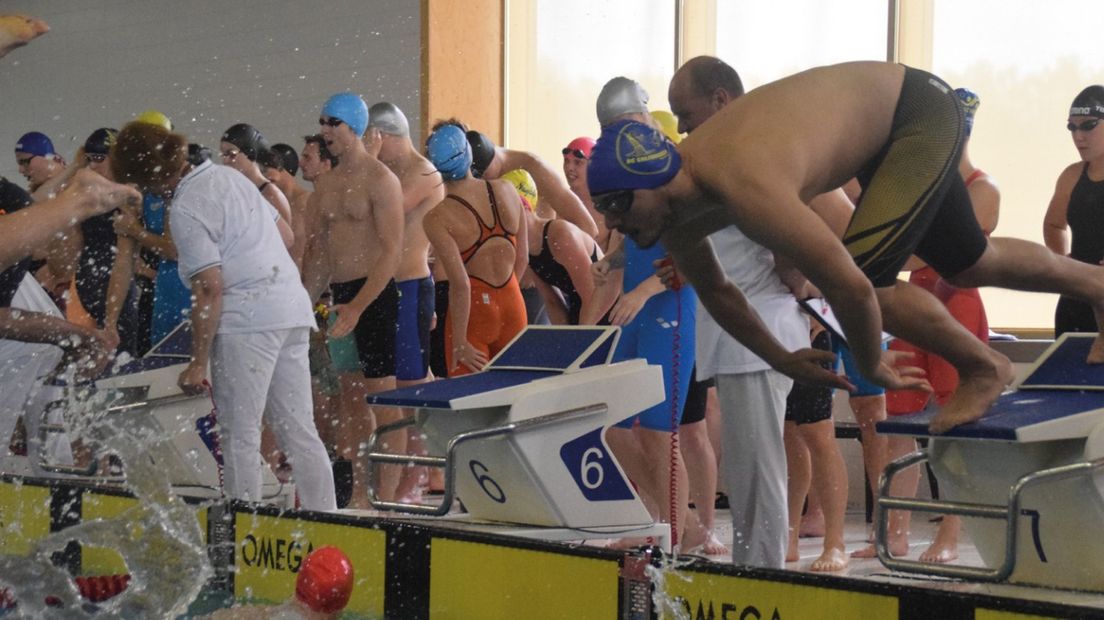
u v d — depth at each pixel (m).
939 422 7.07
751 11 21.89
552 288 14.46
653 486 11.54
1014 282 7.39
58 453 13.09
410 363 14.07
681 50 22.56
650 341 11.30
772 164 6.26
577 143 16.50
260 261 11.40
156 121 15.58
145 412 12.40
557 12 23.39
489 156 15.02
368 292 13.13
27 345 11.56
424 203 14.63
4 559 9.85
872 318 6.49
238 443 11.29
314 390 16.50
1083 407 7.03
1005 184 18.97
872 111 6.84
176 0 27.28
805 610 6.49
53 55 29.94
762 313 9.53
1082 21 18.17
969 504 6.95
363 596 8.88
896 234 6.75
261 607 6.63
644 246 6.75
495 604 8.03
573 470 9.35
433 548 8.45
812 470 12.46
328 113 13.52
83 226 15.70
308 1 24.73
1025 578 7.39
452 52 22.83
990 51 19.05
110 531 10.12
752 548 9.54
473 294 13.56
